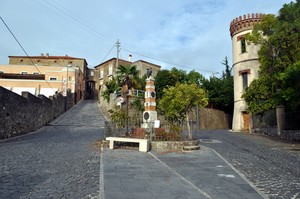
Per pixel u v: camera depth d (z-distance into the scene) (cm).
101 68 6519
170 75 3859
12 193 623
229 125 4578
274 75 2130
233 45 3334
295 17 2011
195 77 4225
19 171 833
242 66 3147
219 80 4472
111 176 803
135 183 737
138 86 3634
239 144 1783
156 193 656
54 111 3253
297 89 1784
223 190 702
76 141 1636
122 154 1209
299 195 666
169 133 1525
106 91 3897
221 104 4334
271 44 2181
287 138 2256
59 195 619
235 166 1026
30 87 4278
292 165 1072
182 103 1627
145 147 1306
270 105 2264
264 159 1202
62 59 6150
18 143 1534
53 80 4447
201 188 718
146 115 1736
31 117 2359
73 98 4575
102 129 2502
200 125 3800
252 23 3128
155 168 934
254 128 2875
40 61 6041
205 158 1177
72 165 943
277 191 701
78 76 5275
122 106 3100
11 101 1911
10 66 4875
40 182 721
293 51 2014
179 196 639
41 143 1531
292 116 2328
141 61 5281
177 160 1120
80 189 669
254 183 784
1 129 1728
